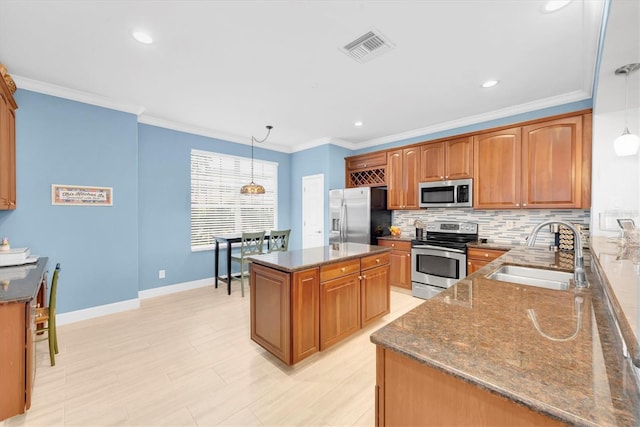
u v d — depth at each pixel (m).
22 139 2.80
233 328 2.96
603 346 0.83
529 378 0.68
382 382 0.94
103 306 3.29
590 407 0.58
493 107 3.48
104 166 3.28
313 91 3.05
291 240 5.75
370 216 4.37
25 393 1.70
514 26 1.97
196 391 1.95
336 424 1.67
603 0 1.68
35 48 2.28
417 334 0.93
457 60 2.42
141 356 2.40
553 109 3.22
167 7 1.82
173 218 4.23
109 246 3.33
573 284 1.55
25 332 1.70
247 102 3.37
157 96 3.20
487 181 3.52
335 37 2.12
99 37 2.13
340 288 2.51
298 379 2.09
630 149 1.95
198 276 4.51
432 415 0.83
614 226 2.47
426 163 4.09
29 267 2.38
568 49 2.24
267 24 1.98
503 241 3.70
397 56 2.37
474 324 1.00
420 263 3.92
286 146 5.59
